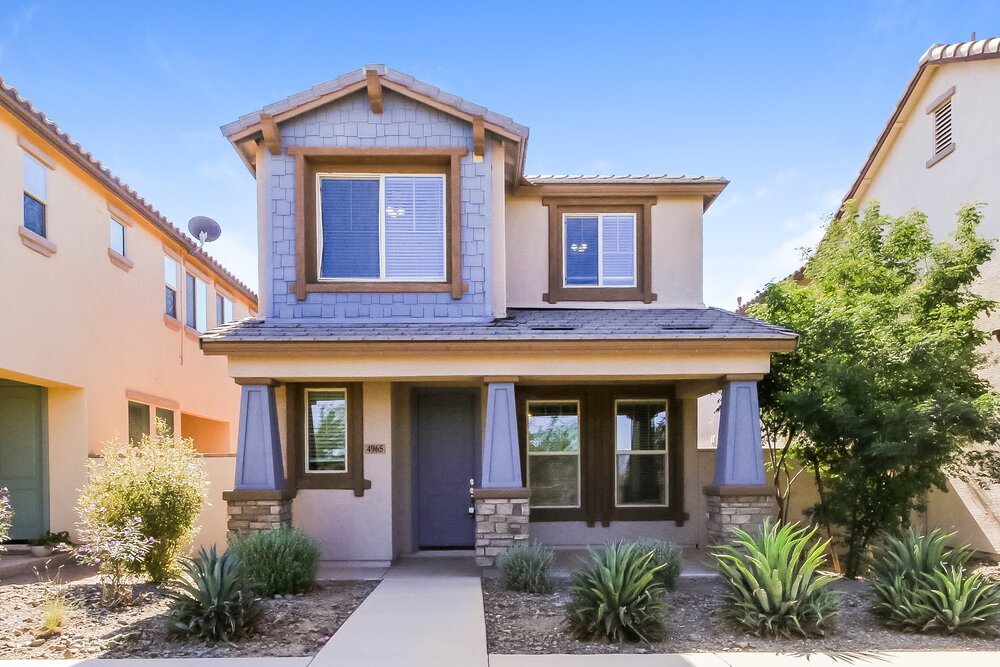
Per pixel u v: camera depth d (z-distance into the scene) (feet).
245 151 35.37
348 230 35.04
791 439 36.14
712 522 32.68
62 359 36.55
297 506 34.17
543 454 38.58
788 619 21.39
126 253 44.32
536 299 39.04
